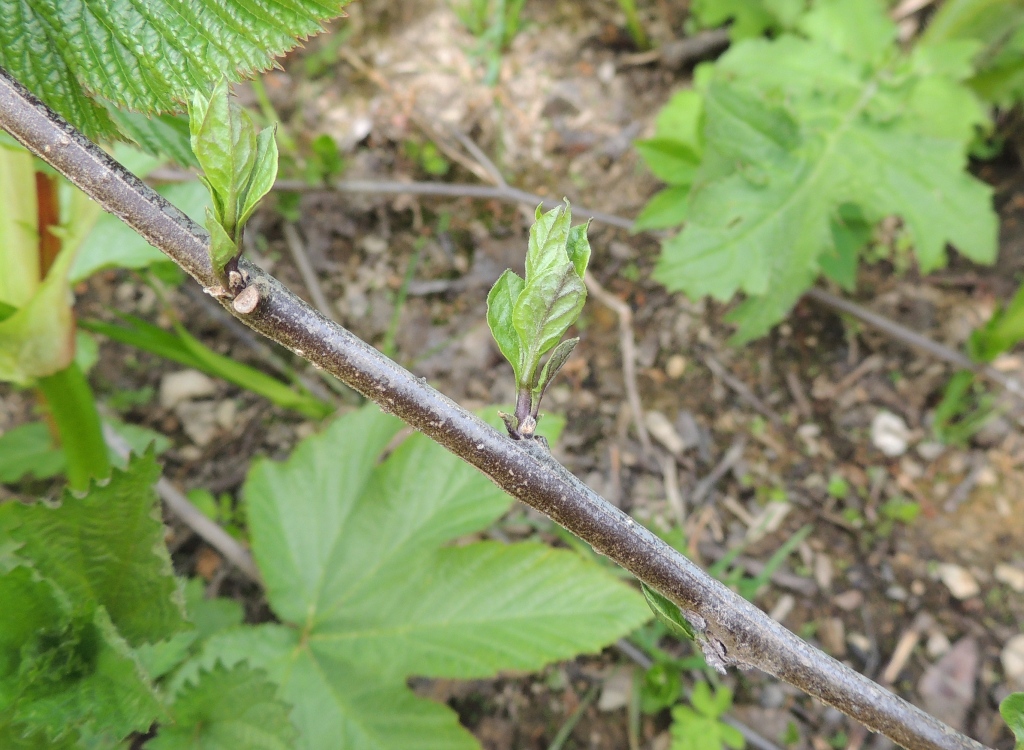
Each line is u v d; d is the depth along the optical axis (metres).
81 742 0.16
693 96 0.44
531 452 0.11
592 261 0.47
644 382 0.44
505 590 0.27
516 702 0.36
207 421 0.42
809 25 0.43
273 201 0.47
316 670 0.26
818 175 0.36
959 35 0.43
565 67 0.52
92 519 0.13
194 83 0.12
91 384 0.42
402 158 0.49
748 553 0.40
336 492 0.29
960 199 0.36
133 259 0.29
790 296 0.36
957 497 0.41
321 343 0.10
